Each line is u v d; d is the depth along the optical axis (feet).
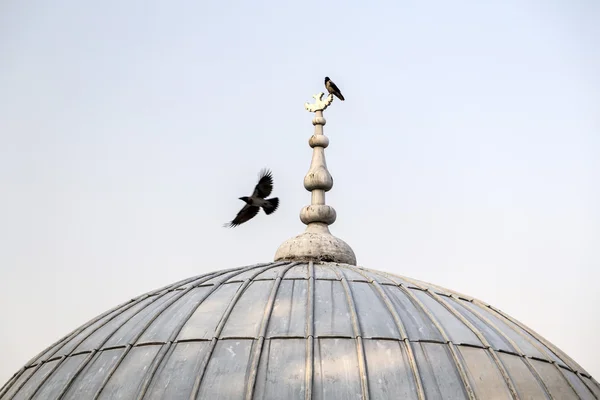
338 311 55.42
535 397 53.21
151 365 52.39
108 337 57.57
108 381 52.47
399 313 56.24
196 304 57.52
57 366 57.00
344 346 52.24
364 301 56.95
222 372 50.72
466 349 54.24
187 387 50.29
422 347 53.26
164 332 55.21
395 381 50.52
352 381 50.11
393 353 52.29
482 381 52.26
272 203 57.00
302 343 52.31
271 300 56.59
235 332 53.62
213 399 49.29
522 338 59.52
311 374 50.16
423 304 57.93
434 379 51.21
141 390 50.70
